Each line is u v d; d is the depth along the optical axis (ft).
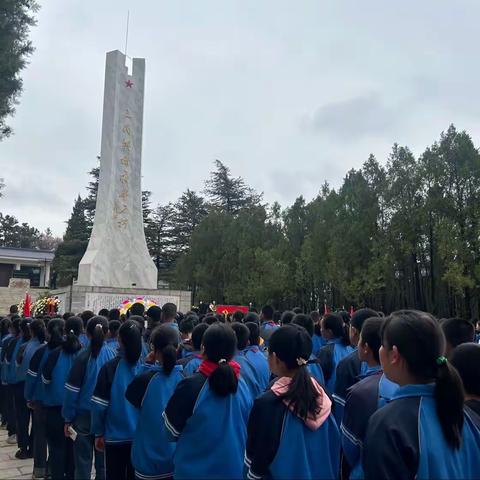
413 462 6.65
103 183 74.08
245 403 11.79
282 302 115.03
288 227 114.42
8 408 28.19
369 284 81.25
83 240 154.20
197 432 11.06
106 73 75.82
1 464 23.75
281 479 9.19
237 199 169.78
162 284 164.25
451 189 80.59
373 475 6.72
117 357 15.99
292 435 9.41
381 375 10.59
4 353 28.94
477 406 8.43
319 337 26.43
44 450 21.39
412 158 85.30
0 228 237.25
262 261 107.45
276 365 10.15
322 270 95.09
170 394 13.56
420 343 7.30
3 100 51.85
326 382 17.78
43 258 166.61
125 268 73.00
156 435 13.19
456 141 80.94
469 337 12.28
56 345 20.95
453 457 6.95
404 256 83.76
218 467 10.89
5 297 119.24
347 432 10.35
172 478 13.10
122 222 74.02
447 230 74.02
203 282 126.62
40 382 21.40
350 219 89.45
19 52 51.98
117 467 15.20
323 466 9.56
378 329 11.52
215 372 11.23
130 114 76.74
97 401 15.40
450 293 80.43
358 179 92.94
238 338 16.94
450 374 7.20
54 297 69.56
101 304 65.72
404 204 83.41
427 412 7.06
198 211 169.07
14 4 50.65
